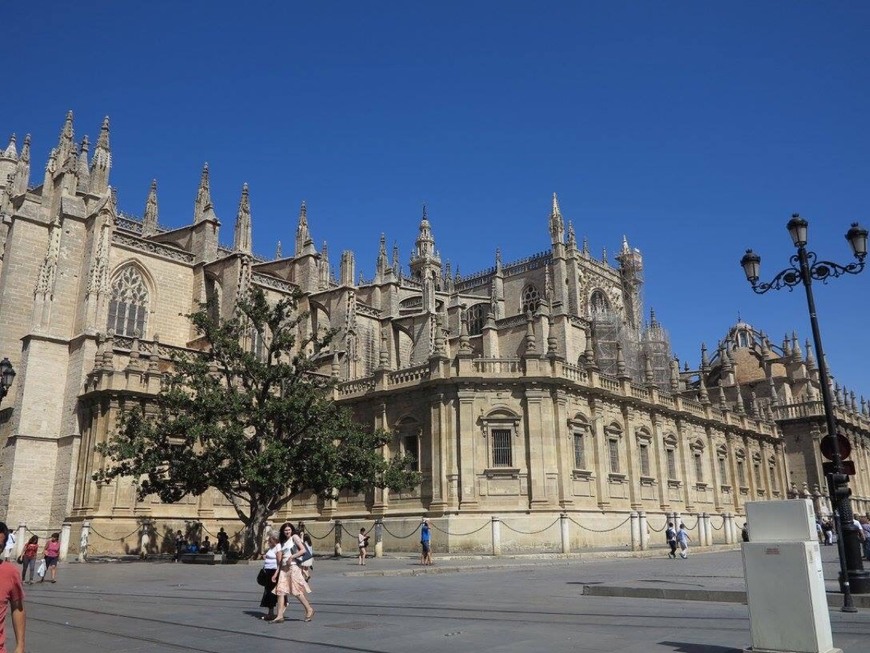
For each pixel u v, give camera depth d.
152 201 78.81
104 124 56.97
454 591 23.42
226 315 58.34
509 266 93.38
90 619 17.28
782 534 11.82
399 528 46.91
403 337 74.75
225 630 15.46
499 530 41.38
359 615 17.80
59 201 53.78
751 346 95.50
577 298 86.44
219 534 47.00
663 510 56.69
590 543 47.31
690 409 64.56
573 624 15.70
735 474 69.62
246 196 61.69
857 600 18.50
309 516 53.34
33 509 47.72
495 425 46.97
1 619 7.61
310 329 67.38
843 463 19.88
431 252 116.06
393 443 49.97
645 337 87.62
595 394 51.75
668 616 16.92
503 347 71.69
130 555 45.66
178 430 40.12
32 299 53.03
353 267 67.00
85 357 49.66
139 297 57.59
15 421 48.47
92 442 47.25
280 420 40.97
